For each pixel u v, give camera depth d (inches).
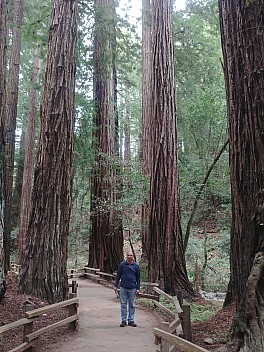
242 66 216.8
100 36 645.9
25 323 223.3
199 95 610.2
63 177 384.2
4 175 309.7
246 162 212.2
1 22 308.3
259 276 177.8
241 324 174.1
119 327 318.7
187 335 217.5
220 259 629.9
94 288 582.2
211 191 575.2
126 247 908.6
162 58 507.8
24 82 1063.6
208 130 594.6
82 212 908.0
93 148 673.0
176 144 494.3
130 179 619.2
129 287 327.3
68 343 260.7
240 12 218.4
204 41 663.8
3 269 310.3
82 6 581.9
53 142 384.2
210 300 479.2
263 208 192.7
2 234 307.1
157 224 476.1
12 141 590.6
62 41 405.1
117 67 760.3
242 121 216.8
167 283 459.2
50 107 390.9
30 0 703.1
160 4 523.8
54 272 365.1
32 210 381.4
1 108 304.3
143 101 735.7
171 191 478.6
